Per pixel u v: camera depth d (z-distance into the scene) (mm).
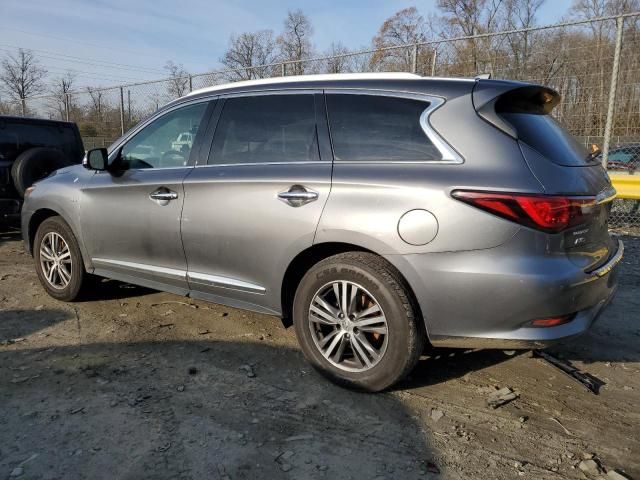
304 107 3254
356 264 2869
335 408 2854
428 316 2707
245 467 2350
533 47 7789
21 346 3615
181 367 3328
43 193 4551
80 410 2785
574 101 7562
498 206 2520
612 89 7117
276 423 2703
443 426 2707
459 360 3473
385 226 2740
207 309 4410
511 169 2584
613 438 2621
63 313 4285
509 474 2336
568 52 7539
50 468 2307
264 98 3441
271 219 3129
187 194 3533
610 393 3080
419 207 2664
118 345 3656
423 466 2383
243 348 3633
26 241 4859
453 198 2596
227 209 3316
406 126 2883
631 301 4762
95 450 2441
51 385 3059
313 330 3111
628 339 3900
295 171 3100
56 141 7562
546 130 2936
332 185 2928
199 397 2951
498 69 8047
